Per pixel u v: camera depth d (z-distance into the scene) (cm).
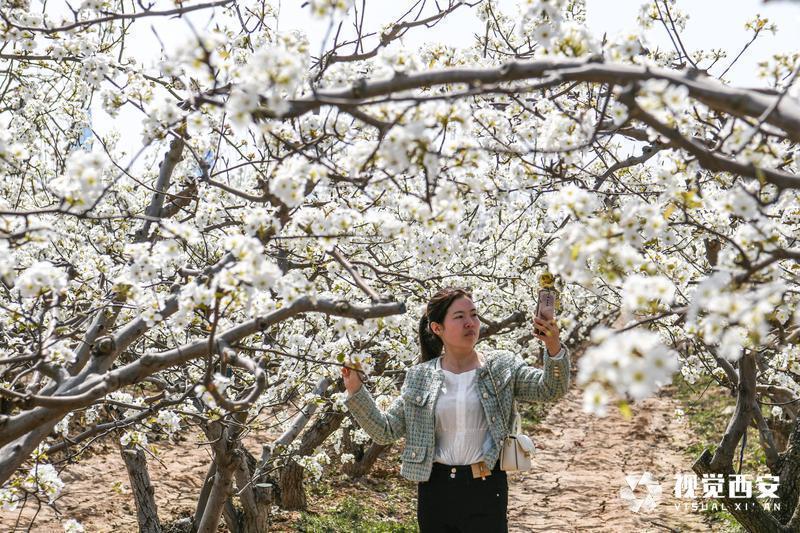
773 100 196
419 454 398
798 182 202
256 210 282
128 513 785
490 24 520
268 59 214
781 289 191
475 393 401
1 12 325
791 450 530
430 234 367
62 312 398
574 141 293
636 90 202
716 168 220
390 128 219
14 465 304
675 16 445
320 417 656
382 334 539
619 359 155
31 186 600
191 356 272
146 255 286
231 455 504
